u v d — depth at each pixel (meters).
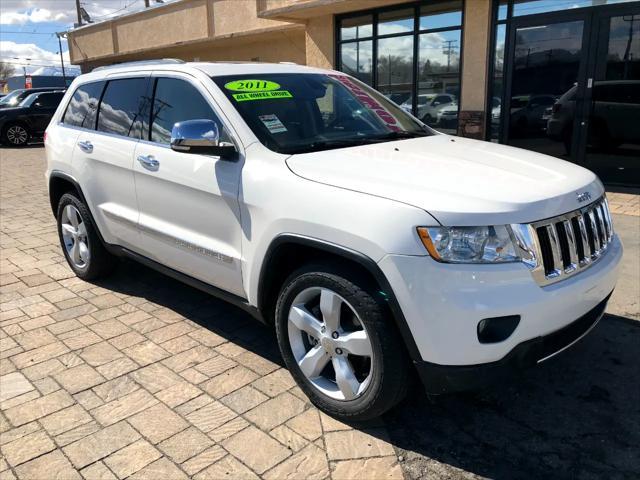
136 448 2.76
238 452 2.72
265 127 3.36
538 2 8.80
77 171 4.61
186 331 4.02
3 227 7.21
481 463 2.64
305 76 4.03
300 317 2.97
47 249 6.14
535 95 9.14
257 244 3.09
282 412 3.04
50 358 3.66
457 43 10.04
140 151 3.93
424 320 2.45
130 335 3.97
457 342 2.43
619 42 8.12
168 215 3.77
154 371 3.47
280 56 16.08
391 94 11.48
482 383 2.50
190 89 3.68
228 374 3.43
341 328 2.84
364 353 2.71
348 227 2.61
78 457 2.70
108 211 4.34
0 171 12.52
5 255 5.93
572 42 8.55
